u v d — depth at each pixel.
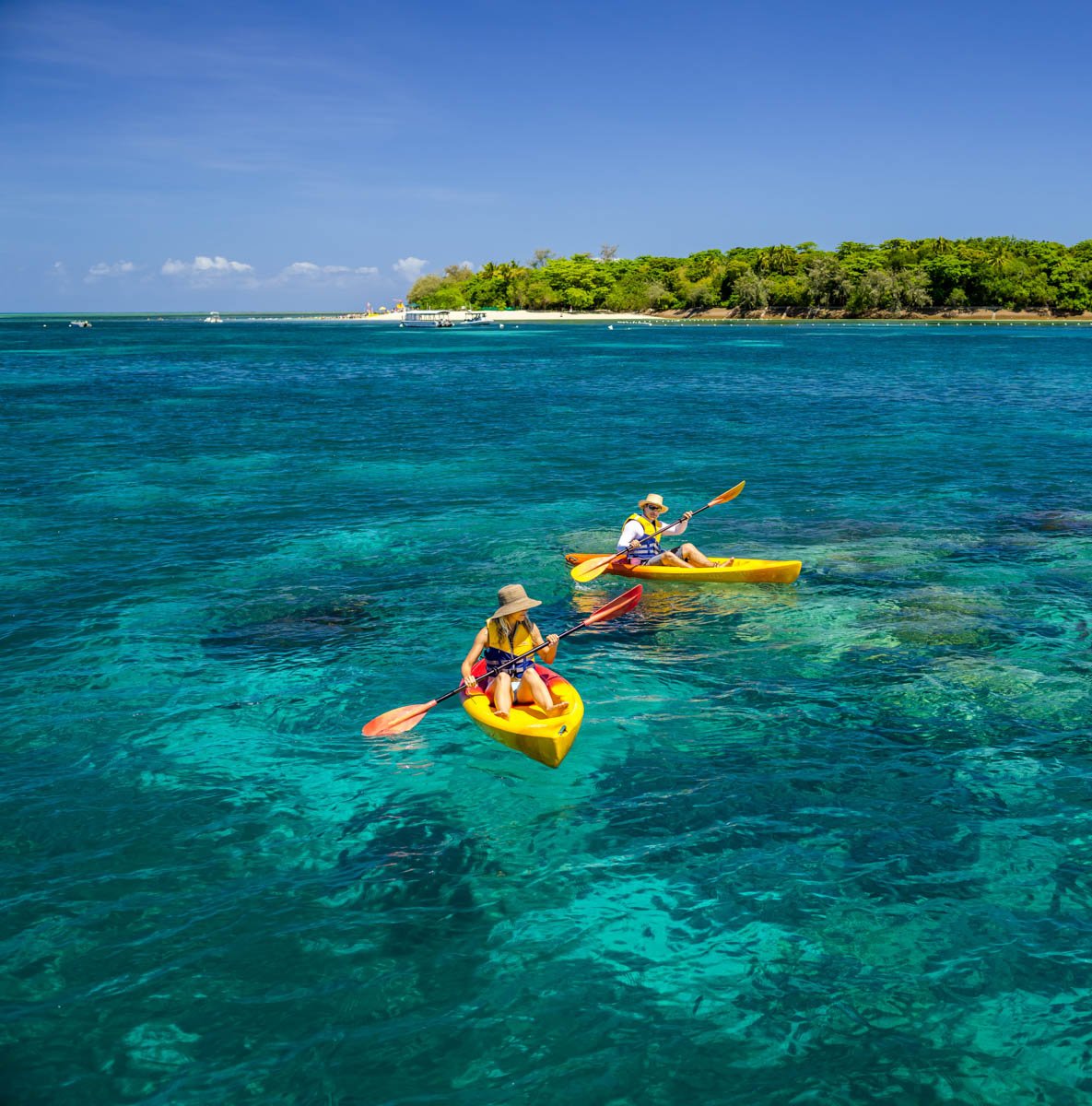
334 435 24.55
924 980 4.63
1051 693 7.98
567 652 9.19
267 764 6.95
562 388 38.91
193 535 13.73
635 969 4.74
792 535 13.58
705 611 10.27
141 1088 4.00
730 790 6.50
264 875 5.54
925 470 18.72
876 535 13.48
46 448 22.09
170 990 4.57
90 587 11.12
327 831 6.03
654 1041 4.27
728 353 65.25
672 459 20.44
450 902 5.28
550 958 4.82
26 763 6.88
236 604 10.56
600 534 13.80
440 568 12.05
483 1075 4.08
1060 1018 4.38
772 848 5.79
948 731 7.33
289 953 4.84
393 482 17.94
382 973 4.70
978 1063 4.13
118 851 5.76
